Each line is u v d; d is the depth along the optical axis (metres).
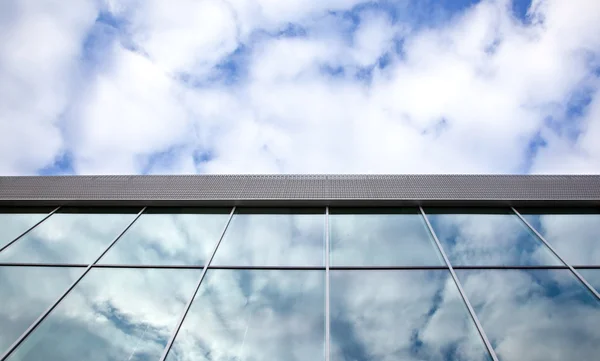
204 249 7.80
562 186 9.35
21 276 7.18
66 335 5.92
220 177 10.37
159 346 5.66
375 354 5.41
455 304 6.15
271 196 9.45
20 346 5.77
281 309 6.18
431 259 7.25
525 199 8.97
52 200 9.75
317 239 7.99
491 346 5.41
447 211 8.92
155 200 9.57
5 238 8.49
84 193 9.99
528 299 6.19
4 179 10.68
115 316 6.21
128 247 7.96
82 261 7.56
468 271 6.87
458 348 5.45
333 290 6.50
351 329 5.78
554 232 7.95
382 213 8.94
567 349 5.35
